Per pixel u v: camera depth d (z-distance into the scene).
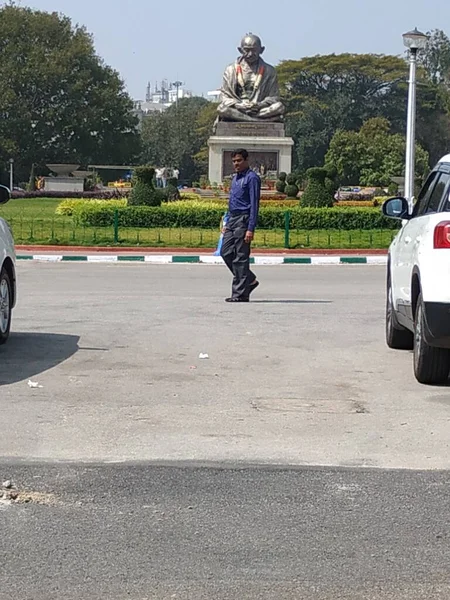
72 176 65.94
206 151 102.38
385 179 74.69
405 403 7.84
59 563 4.51
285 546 4.74
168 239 26.19
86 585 4.27
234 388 8.32
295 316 12.62
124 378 8.66
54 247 24.69
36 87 76.31
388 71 94.38
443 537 4.88
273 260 22.91
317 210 29.23
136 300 14.28
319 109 92.25
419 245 8.30
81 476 5.83
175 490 5.58
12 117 75.69
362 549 4.71
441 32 105.38
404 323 9.48
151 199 31.75
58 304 13.73
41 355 9.67
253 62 48.44
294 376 8.87
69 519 5.09
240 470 5.97
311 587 4.26
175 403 7.74
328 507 5.31
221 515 5.18
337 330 11.49
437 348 8.20
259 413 7.44
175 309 13.20
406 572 4.43
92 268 20.94
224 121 47.81
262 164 47.19
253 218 13.87
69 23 78.31
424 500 5.44
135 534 4.89
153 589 4.23
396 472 5.96
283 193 43.22
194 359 9.59
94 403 7.71
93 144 78.94
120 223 29.28
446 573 4.43
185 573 4.40
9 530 4.93
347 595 4.19
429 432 6.93
